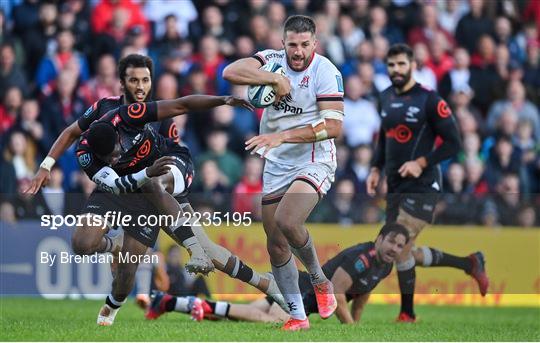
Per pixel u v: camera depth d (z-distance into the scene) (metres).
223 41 48.16
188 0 49.16
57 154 23.42
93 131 21.86
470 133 46.75
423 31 51.00
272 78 21.38
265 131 22.91
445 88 49.62
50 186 40.19
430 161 27.34
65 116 43.28
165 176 22.66
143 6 48.50
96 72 46.03
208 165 41.81
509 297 36.22
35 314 27.59
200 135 44.75
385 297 35.75
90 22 47.19
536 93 51.19
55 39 45.94
